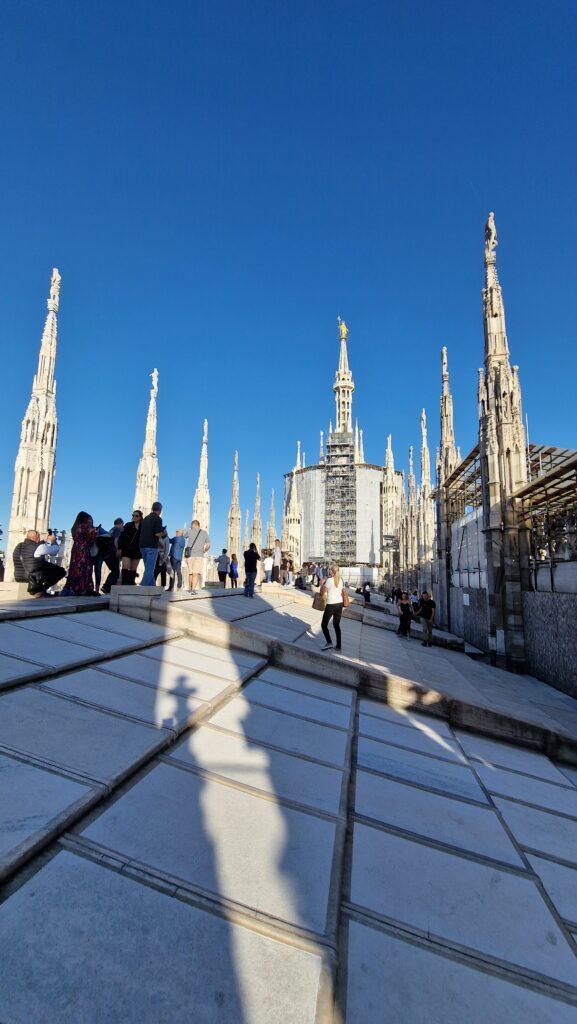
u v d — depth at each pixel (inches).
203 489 1321.4
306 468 3890.3
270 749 225.1
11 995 90.7
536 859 189.9
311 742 248.4
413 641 884.0
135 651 311.1
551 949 140.1
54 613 343.3
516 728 355.3
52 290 842.2
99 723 199.5
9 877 115.6
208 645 382.3
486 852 186.5
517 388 797.2
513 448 785.6
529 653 727.7
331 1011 103.0
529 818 227.5
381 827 186.5
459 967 126.4
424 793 226.7
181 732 215.2
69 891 116.5
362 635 755.4
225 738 223.9
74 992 93.7
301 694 329.4
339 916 134.1
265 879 136.7
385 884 153.9
